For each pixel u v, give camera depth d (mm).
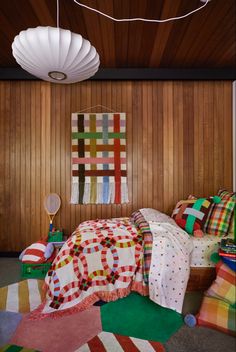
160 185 3252
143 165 3244
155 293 1925
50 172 3238
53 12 2068
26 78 3090
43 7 2006
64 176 3236
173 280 1944
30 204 3242
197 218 2523
